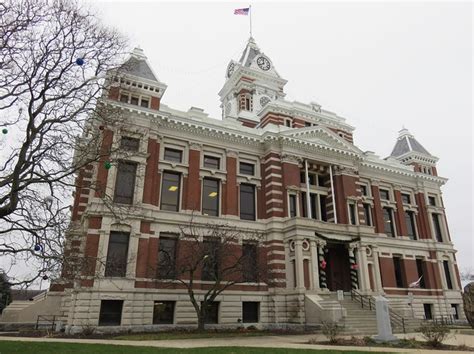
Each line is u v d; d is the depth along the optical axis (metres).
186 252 28.80
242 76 64.56
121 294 26.97
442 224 49.97
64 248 17.25
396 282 43.56
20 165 15.73
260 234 34.66
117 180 30.11
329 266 38.62
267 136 37.81
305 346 18.55
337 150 40.62
